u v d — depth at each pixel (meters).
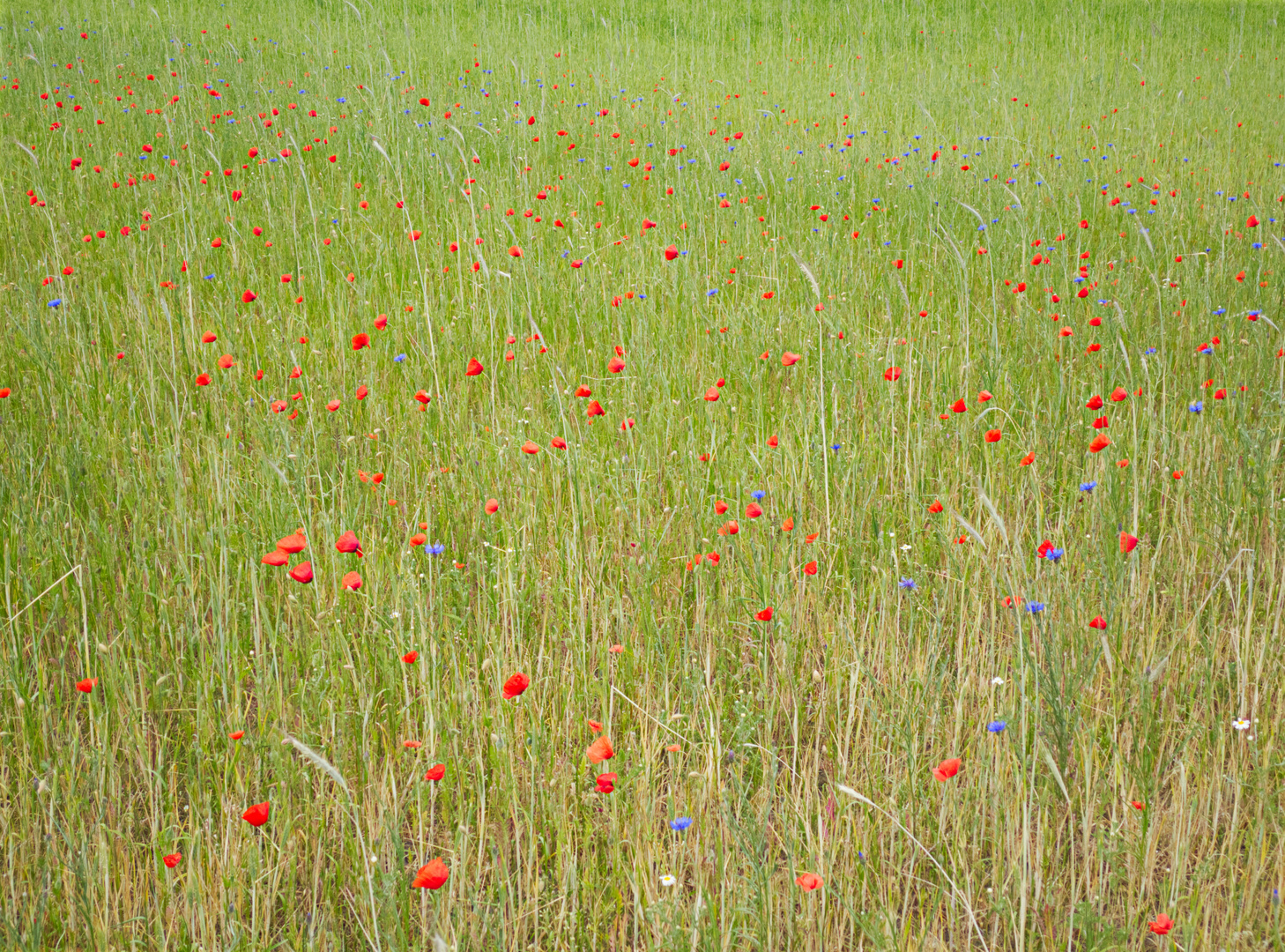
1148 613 3.02
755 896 1.98
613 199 7.20
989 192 7.37
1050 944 2.06
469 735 2.62
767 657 2.75
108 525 3.31
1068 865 2.34
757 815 2.25
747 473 3.69
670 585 3.22
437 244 5.87
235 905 2.13
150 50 12.23
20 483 3.35
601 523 3.53
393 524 3.45
